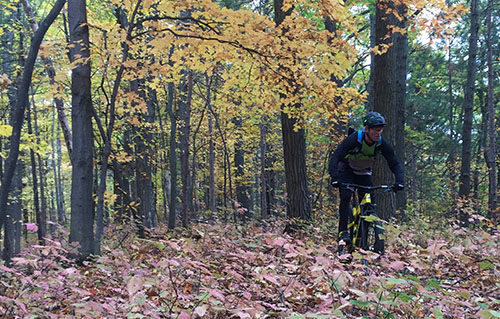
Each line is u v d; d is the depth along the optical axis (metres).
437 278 4.58
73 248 4.77
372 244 4.87
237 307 2.75
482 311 2.07
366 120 4.65
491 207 15.58
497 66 24.62
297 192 9.28
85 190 5.24
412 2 6.50
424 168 27.02
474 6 16.27
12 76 12.55
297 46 5.82
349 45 5.96
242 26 5.72
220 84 14.09
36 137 9.20
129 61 5.97
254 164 26.27
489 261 4.58
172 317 2.79
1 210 3.66
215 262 4.30
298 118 8.73
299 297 3.51
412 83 21.17
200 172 29.16
